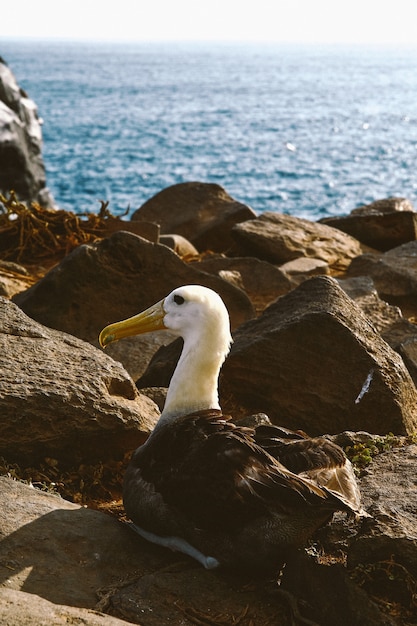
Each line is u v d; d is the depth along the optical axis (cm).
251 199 5084
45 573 436
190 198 1556
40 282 948
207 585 439
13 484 503
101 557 456
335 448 449
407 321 926
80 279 936
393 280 1152
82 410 586
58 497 508
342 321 729
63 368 615
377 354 727
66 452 590
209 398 496
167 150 7438
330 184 5822
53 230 1313
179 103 14638
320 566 421
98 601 424
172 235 1373
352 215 1555
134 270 952
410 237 1509
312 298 766
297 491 412
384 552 412
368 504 465
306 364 723
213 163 6644
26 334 650
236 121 11138
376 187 5828
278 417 730
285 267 1241
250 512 423
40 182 2727
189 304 495
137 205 4631
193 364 491
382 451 585
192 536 445
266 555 430
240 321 972
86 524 477
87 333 930
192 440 454
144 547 473
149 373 783
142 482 466
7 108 2484
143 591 431
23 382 586
